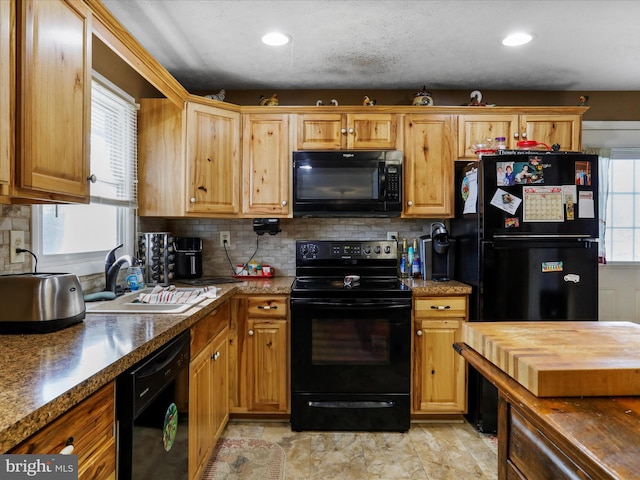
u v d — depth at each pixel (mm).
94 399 918
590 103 3035
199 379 1748
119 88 2232
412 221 3008
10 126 1009
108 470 984
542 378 735
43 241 1725
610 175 3156
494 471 1990
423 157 2676
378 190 2561
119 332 1264
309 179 2584
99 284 2078
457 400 2457
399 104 3014
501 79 2812
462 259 2627
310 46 2311
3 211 1442
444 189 2678
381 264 2811
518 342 922
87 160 1342
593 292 2332
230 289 2295
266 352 2457
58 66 1181
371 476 1946
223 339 2250
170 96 2277
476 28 2105
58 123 1184
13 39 1013
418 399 2457
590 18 2004
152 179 2459
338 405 2369
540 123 2691
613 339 946
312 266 2811
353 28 2105
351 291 2359
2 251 1438
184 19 2014
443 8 1916
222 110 2609
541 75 2742
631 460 540
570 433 613
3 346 1094
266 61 2514
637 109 3039
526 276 2324
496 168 2309
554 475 719
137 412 1076
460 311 2451
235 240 3012
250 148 2684
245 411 2469
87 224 2062
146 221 2637
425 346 2449
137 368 1097
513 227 2295
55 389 790
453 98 3020
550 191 2297
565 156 2305
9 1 996
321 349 2377
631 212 3164
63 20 1207
